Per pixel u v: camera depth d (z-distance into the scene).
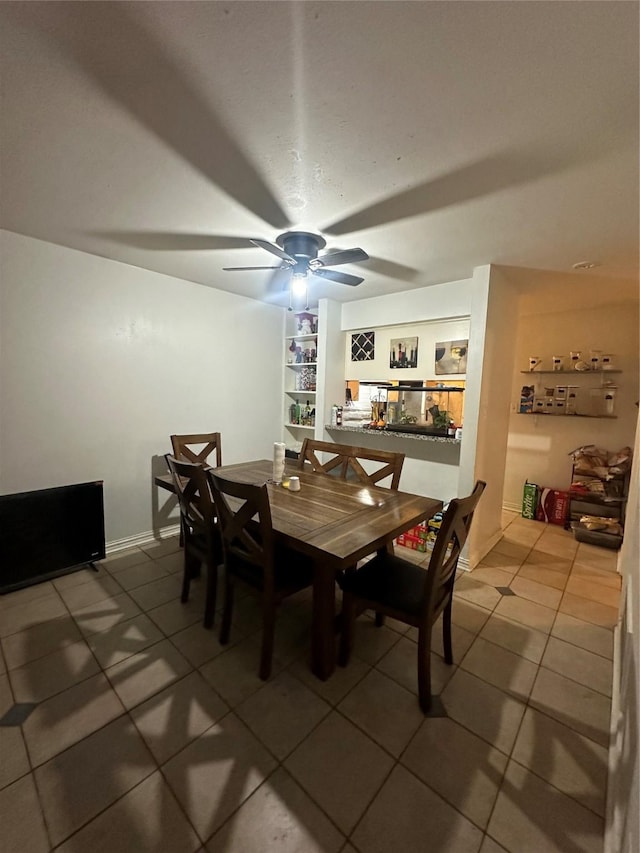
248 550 1.80
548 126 1.20
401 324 3.47
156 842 1.07
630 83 1.01
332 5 0.83
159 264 2.79
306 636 2.00
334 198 1.69
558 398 3.87
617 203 1.67
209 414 3.52
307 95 1.09
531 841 1.10
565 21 0.84
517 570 2.82
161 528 3.19
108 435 2.82
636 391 3.53
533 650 1.93
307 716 1.50
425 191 1.62
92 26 0.90
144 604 2.24
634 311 3.50
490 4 0.81
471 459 2.75
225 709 1.52
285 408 4.33
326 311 3.71
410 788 1.24
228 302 3.58
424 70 1.00
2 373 2.30
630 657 1.25
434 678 1.73
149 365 3.03
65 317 2.53
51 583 2.46
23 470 2.42
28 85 1.08
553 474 4.02
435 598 1.58
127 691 1.60
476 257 2.40
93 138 1.33
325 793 1.21
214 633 1.99
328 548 1.46
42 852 1.05
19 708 1.50
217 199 1.74
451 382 3.24
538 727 1.48
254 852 1.06
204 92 1.10
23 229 2.18
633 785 0.83
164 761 1.30
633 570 1.53
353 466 2.66
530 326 4.06
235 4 0.84
